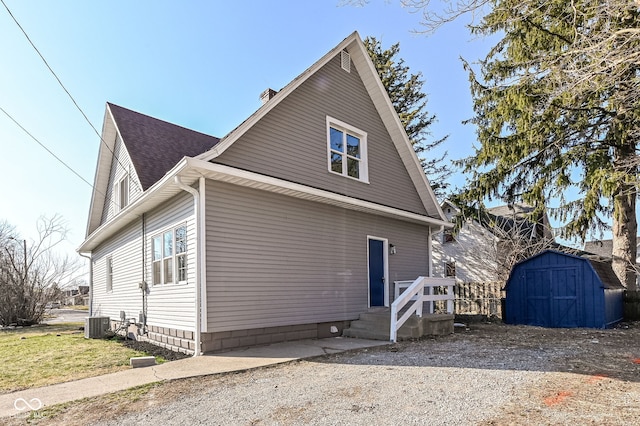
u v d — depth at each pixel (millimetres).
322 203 9742
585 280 10461
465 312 14070
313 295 9172
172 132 12789
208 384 5199
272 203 8609
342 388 4758
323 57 10219
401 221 12328
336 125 10555
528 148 13156
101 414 4207
